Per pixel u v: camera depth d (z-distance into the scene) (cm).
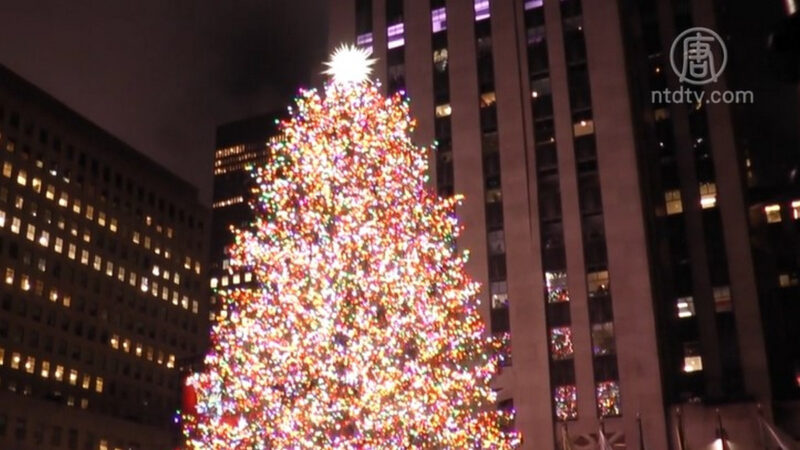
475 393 3225
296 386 2680
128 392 11162
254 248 2864
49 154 10788
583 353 5575
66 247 10706
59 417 9000
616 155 6056
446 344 2998
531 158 6250
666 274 6719
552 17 6644
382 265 2733
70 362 10344
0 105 10162
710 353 6359
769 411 5312
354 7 7338
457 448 2938
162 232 12638
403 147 3048
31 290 10000
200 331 12938
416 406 2686
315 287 2708
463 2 6956
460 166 6388
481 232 6122
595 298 5709
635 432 5262
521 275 5894
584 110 6278
